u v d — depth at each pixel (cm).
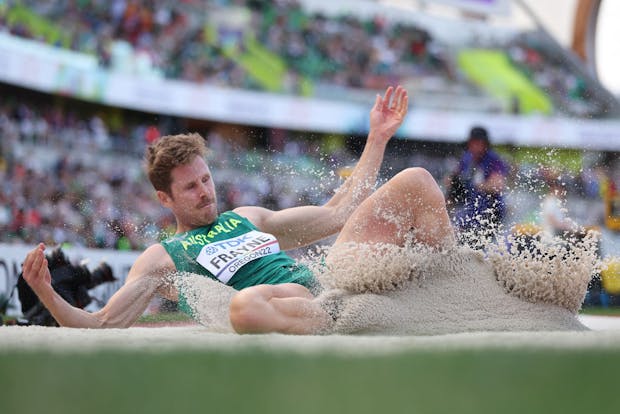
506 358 439
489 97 5594
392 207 897
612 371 388
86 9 4250
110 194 4150
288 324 811
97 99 4191
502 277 912
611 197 4628
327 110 5112
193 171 973
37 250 895
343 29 5503
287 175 4728
